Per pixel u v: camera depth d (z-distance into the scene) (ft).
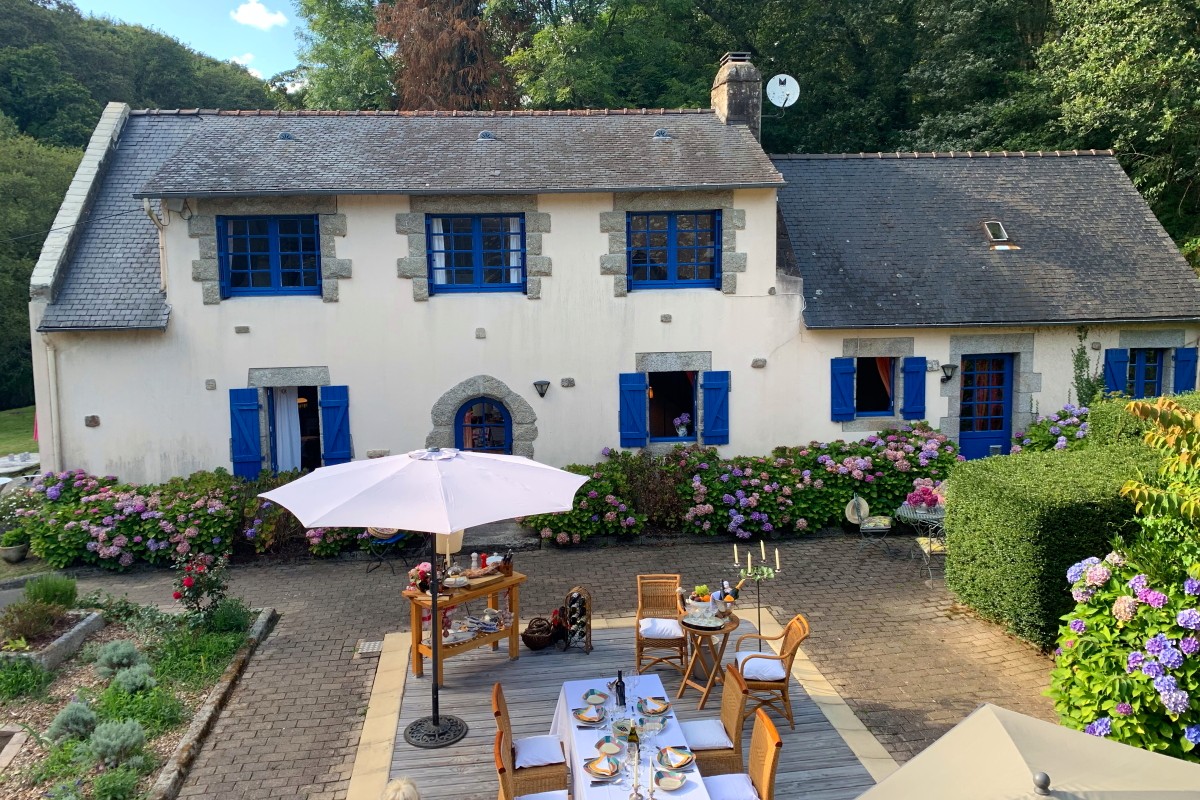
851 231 46.01
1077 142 63.52
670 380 44.78
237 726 22.57
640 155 42.55
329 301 39.70
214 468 39.96
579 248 40.81
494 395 41.14
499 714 16.38
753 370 42.24
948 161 51.39
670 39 79.92
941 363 43.04
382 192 38.34
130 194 43.32
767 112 83.15
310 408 42.29
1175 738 18.08
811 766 19.83
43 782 19.25
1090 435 37.01
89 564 37.35
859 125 81.05
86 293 38.99
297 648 27.91
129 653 25.25
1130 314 42.93
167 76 122.52
